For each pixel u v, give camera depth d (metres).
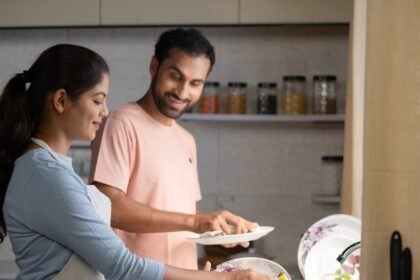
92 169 2.45
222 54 4.10
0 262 4.00
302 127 4.10
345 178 2.86
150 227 2.35
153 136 2.52
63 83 1.77
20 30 4.17
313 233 2.20
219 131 4.14
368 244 1.55
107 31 4.15
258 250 4.09
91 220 1.70
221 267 2.19
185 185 2.61
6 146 1.77
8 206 1.74
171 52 2.49
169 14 3.81
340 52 4.05
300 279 3.67
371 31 1.56
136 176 2.48
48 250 1.73
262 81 4.09
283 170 4.11
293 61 4.07
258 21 3.78
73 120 1.79
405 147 1.55
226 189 4.13
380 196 1.55
